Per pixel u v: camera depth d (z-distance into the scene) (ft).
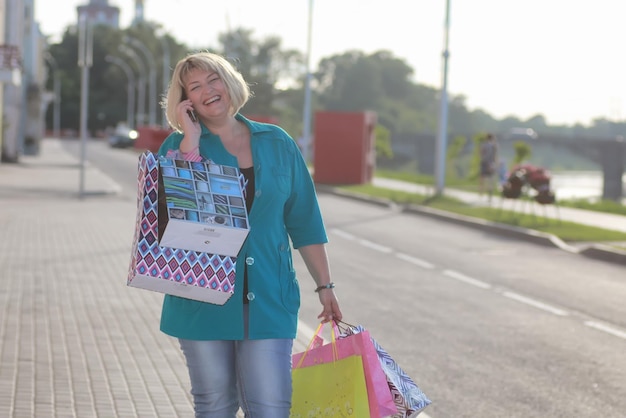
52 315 59.36
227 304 24.03
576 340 58.39
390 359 24.58
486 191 213.05
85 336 53.31
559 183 622.54
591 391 45.96
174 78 24.67
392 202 178.29
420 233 127.95
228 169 23.53
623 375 49.42
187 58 24.53
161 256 22.54
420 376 48.01
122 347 50.70
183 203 22.59
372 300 71.46
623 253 101.96
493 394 44.88
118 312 61.26
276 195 24.50
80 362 46.91
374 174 299.58
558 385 46.96
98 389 41.91
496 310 68.69
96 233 111.45
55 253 91.30
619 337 59.72
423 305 69.82
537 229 128.06
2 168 261.65
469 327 61.67
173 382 43.65
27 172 246.68
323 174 241.35
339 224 138.21
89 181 216.33
